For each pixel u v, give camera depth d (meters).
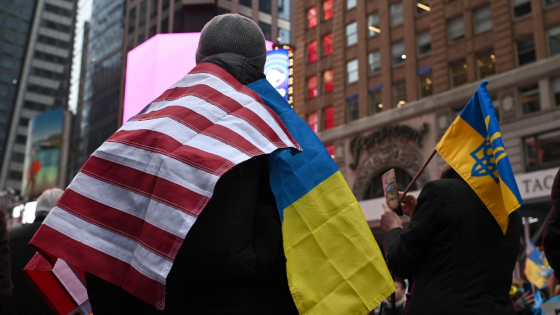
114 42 53.66
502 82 26.72
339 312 1.60
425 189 2.97
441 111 28.97
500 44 27.36
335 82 35.25
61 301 2.53
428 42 30.78
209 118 1.65
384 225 3.24
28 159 61.59
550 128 24.69
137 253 1.49
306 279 1.63
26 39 104.38
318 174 1.74
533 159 25.19
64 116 60.34
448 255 2.83
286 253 1.66
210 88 1.74
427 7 31.08
